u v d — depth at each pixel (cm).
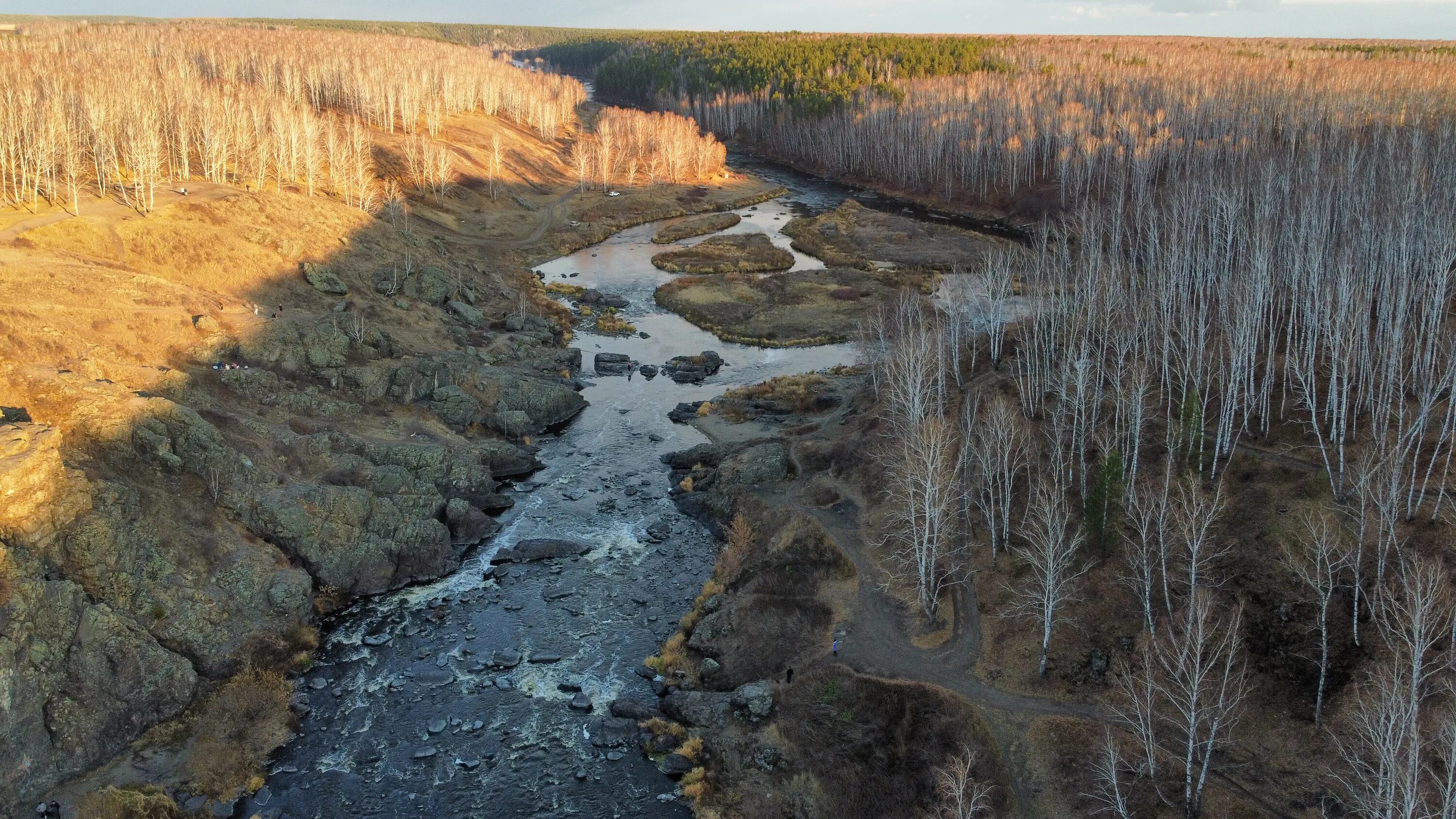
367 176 18100
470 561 8725
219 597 7200
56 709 6012
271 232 12581
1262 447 8350
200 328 9588
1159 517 7075
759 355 14038
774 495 9338
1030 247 19288
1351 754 5422
